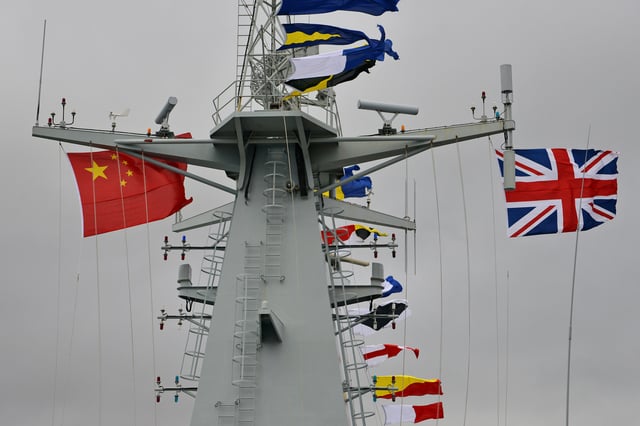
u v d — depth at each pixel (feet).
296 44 68.33
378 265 77.71
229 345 66.44
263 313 63.10
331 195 89.56
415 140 70.23
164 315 83.56
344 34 68.08
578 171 77.20
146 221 76.07
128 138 71.41
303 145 68.69
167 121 72.13
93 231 75.10
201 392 65.57
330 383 65.67
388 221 86.48
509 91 71.00
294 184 69.87
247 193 69.97
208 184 71.77
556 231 76.64
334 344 66.49
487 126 70.69
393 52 70.03
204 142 70.08
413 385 97.30
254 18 72.38
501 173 76.18
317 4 68.59
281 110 68.64
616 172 77.10
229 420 64.90
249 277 67.82
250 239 68.90
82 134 71.05
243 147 68.90
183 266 79.82
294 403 65.21
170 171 76.33
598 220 76.74
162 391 81.00
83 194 75.51
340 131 72.28
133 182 76.59
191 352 70.69
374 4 69.10
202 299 78.84
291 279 67.92
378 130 71.26
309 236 68.85
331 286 75.61
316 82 68.64
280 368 65.92
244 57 71.31
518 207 76.95
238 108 70.03
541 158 77.15
